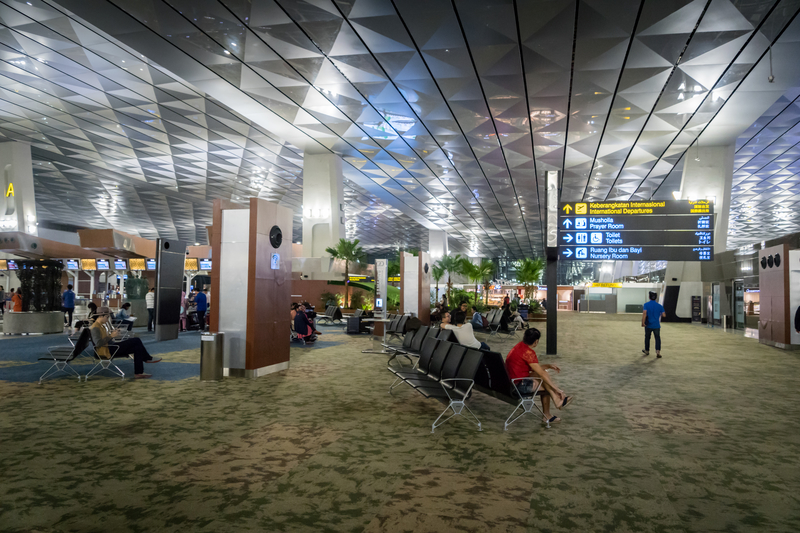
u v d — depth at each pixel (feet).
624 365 31.30
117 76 48.11
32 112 58.44
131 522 8.93
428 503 9.96
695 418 17.54
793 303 41.47
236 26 35.65
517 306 89.25
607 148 64.49
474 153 68.33
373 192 99.14
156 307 43.19
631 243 37.01
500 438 14.80
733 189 96.58
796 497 10.49
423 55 39.55
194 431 15.10
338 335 51.83
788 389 23.27
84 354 31.73
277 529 8.71
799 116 55.57
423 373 20.42
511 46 37.37
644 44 36.63
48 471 11.52
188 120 60.70
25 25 38.45
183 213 132.26
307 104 51.57
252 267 25.40
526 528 8.89
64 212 134.82
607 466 12.39
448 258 116.37
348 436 14.75
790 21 33.50
